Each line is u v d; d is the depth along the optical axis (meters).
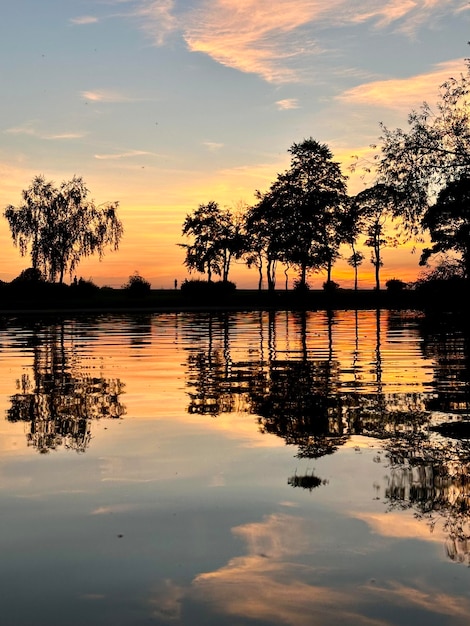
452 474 5.34
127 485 5.07
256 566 3.60
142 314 46.72
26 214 63.91
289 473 5.41
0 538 4.00
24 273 63.47
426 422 7.53
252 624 3.00
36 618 3.05
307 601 3.21
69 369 13.54
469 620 3.03
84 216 65.50
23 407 8.67
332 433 6.95
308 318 40.03
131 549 3.82
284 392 10.02
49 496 4.80
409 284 24.08
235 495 4.82
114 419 7.81
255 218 66.62
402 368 13.30
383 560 3.68
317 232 63.91
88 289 66.06
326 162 65.00
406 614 3.08
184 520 4.30
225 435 6.89
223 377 12.08
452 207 16.56
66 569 3.57
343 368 13.44
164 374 12.60
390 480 5.18
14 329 29.45
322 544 3.90
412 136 16.88
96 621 3.03
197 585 3.38
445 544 3.90
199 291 62.94
